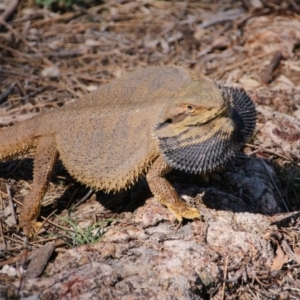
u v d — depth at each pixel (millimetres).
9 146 10594
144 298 8312
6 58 14734
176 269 8750
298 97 13531
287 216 10312
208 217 9781
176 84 10391
